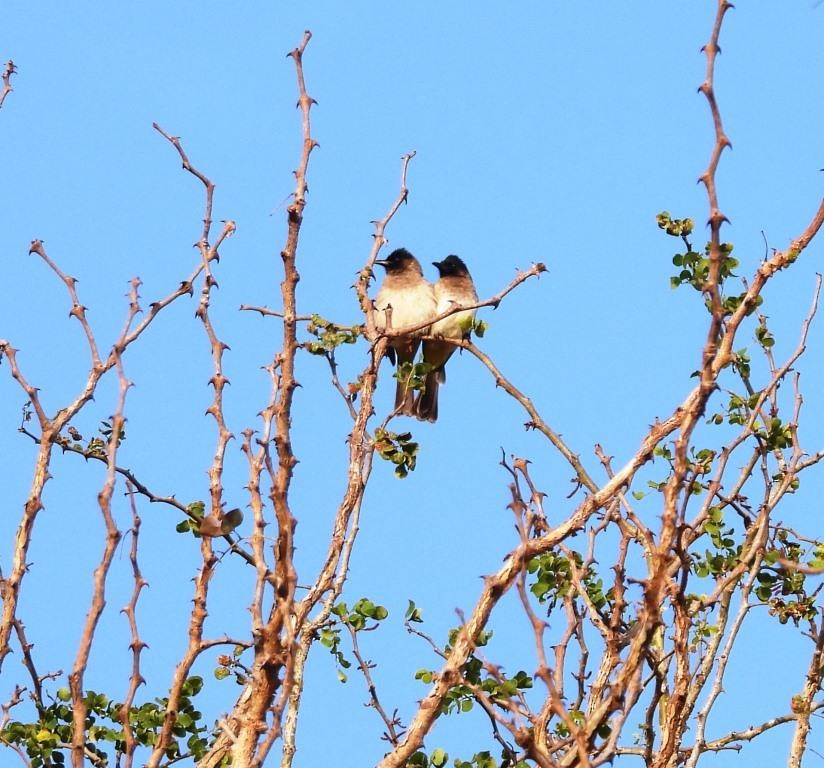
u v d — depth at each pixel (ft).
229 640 31.01
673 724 30.81
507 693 32.76
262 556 29.48
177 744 35.58
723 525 41.09
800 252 29.37
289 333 31.35
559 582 35.88
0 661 32.19
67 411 34.68
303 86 34.55
